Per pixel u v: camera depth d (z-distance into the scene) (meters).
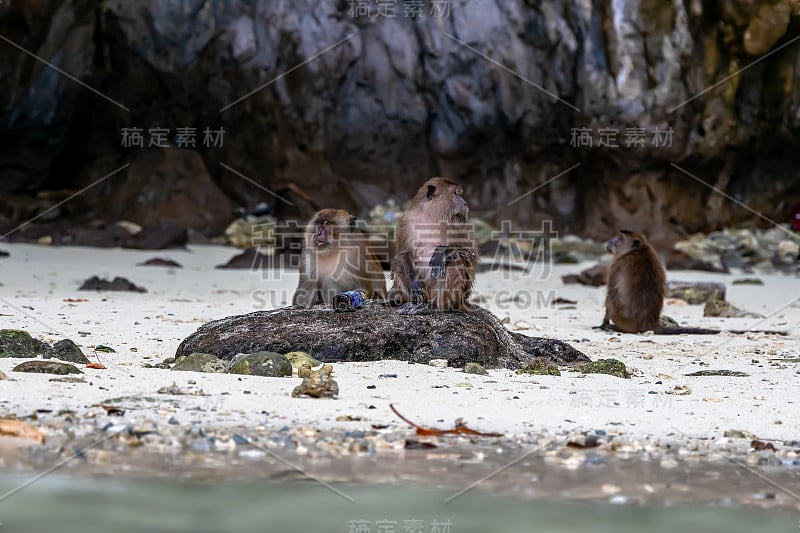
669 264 76.88
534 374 29.94
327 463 20.27
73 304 43.91
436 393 26.39
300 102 87.94
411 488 18.94
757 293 61.16
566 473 20.14
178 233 77.62
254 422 22.86
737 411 25.78
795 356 35.81
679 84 85.50
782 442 22.98
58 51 83.31
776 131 88.31
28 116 83.12
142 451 20.59
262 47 87.06
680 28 85.19
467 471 20.05
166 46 86.19
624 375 30.75
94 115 87.12
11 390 24.62
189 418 22.98
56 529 16.27
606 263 67.31
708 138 86.88
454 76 88.25
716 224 89.00
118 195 85.31
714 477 20.11
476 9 87.38
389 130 89.62
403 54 88.38
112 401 24.06
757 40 85.19
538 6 86.44
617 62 85.31
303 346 30.06
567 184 89.94
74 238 76.56
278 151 88.25
